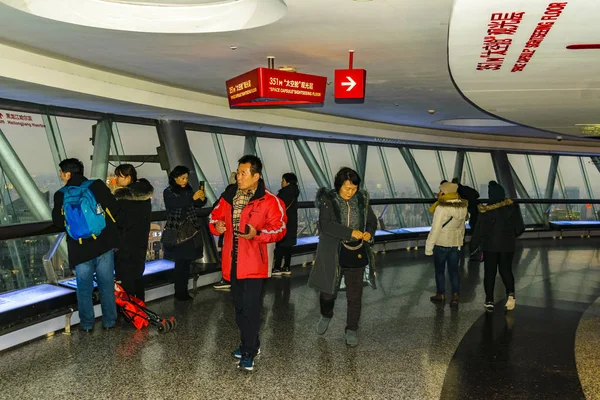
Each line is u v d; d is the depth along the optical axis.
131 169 6.25
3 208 7.93
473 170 19.27
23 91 6.74
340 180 5.27
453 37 4.18
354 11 4.56
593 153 19.56
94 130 9.10
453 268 7.18
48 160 8.47
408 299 7.59
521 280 9.28
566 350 5.38
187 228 6.98
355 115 12.66
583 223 17.59
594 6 3.42
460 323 6.34
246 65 6.96
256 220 4.53
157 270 7.39
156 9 5.13
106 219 5.57
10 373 4.48
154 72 7.36
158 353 5.01
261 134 13.38
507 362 4.98
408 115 12.53
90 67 6.99
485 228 6.84
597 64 4.94
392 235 12.88
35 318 5.25
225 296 7.50
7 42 5.65
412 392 4.20
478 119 13.48
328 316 5.61
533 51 4.52
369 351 5.21
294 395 4.09
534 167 20.23
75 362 4.75
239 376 4.47
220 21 5.18
